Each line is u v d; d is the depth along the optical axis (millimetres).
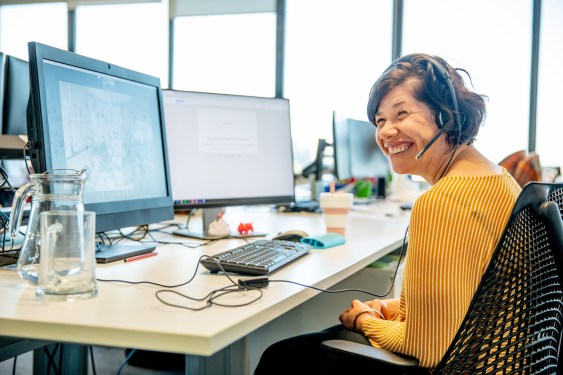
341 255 1409
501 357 864
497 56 4438
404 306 1113
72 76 1189
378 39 4797
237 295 926
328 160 3518
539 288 868
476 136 1065
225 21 5188
